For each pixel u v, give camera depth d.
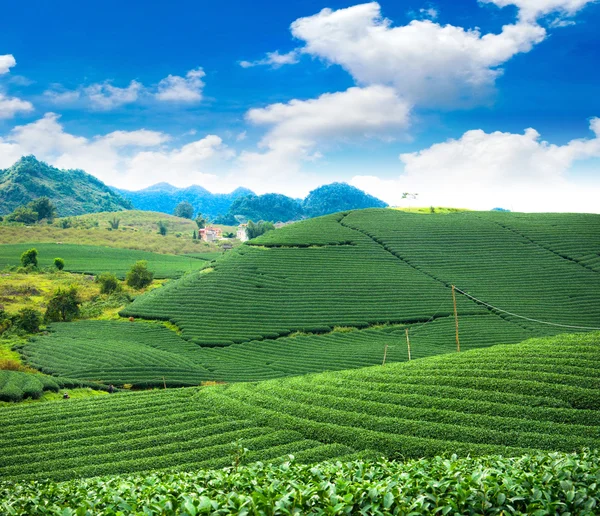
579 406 31.86
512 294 90.56
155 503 11.41
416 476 12.80
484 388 35.84
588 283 93.88
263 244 113.81
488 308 86.06
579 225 122.12
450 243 113.62
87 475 30.27
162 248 176.50
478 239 115.56
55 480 29.88
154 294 99.06
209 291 92.94
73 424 39.22
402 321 82.94
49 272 124.56
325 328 80.81
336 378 43.53
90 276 125.75
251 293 92.19
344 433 32.69
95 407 43.31
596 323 78.38
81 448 34.50
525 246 111.12
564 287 92.56
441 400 34.91
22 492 16.03
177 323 83.75
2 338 78.00
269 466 14.57
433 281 96.56
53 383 55.94
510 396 33.91
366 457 29.23
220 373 65.38
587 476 11.71
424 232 120.12
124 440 35.88
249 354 73.38
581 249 107.62
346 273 100.06
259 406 39.91
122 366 65.06
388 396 37.19
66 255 149.25
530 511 10.57
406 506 10.95
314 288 94.00
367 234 119.81
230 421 37.59
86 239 176.62
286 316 84.62
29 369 64.50
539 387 34.03
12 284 109.19
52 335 80.25
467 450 28.39
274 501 10.93
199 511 10.38
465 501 10.88
